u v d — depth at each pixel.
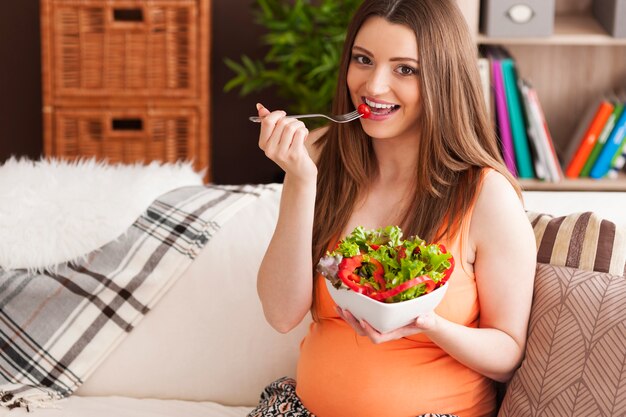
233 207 2.03
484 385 1.64
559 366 1.53
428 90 1.53
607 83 3.55
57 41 3.41
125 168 2.18
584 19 3.42
